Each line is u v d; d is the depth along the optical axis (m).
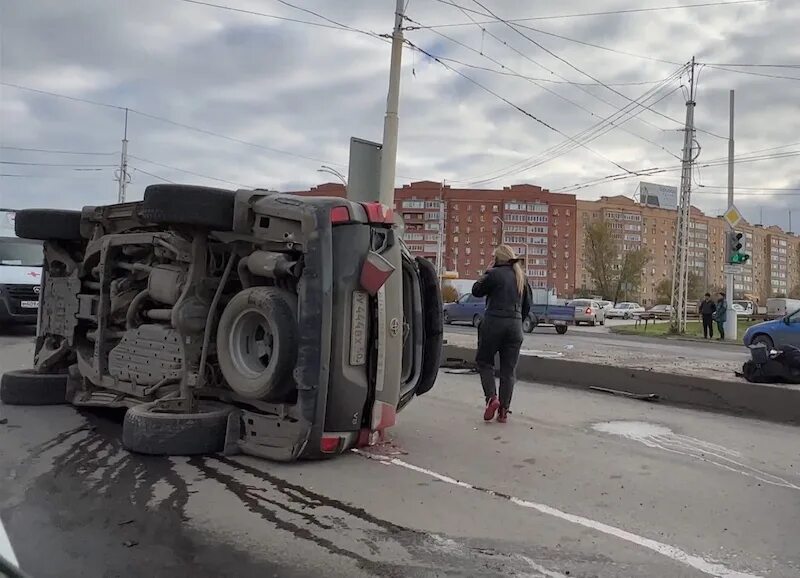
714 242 136.88
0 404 7.34
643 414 7.57
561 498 4.50
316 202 5.02
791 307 54.97
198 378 5.50
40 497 4.35
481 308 28.44
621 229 125.19
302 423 4.92
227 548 3.59
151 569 3.32
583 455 5.64
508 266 6.98
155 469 4.96
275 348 4.93
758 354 9.91
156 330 5.93
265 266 5.13
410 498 4.44
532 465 5.31
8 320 14.59
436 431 6.49
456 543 3.69
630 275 75.19
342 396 5.12
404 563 3.43
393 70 15.53
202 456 5.29
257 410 5.36
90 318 6.86
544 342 20.45
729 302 26.64
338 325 5.06
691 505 4.39
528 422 7.02
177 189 5.33
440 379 10.11
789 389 7.21
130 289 6.54
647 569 3.39
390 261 5.40
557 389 9.34
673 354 16.03
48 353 7.51
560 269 119.62
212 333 5.57
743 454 5.79
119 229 6.85
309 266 4.92
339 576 3.27
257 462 5.17
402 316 5.60
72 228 7.39
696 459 5.58
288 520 4.00
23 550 3.52
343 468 5.09
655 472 5.17
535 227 118.44
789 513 4.26
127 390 6.22
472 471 5.11
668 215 132.75
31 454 5.37
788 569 3.41
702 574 3.34
